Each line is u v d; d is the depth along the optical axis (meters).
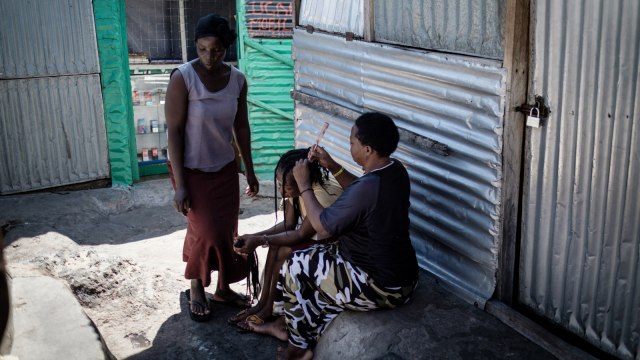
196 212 3.95
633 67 2.73
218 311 4.23
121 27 6.73
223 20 3.67
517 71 3.20
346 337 3.41
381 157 3.32
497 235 3.49
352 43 4.54
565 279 3.23
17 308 3.70
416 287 3.82
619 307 3.00
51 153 6.71
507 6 3.16
